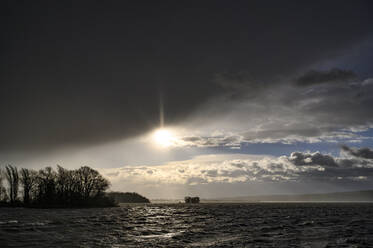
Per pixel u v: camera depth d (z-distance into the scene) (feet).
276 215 384.88
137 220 291.58
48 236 171.83
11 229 200.13
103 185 619.26
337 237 173.68
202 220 299.99
